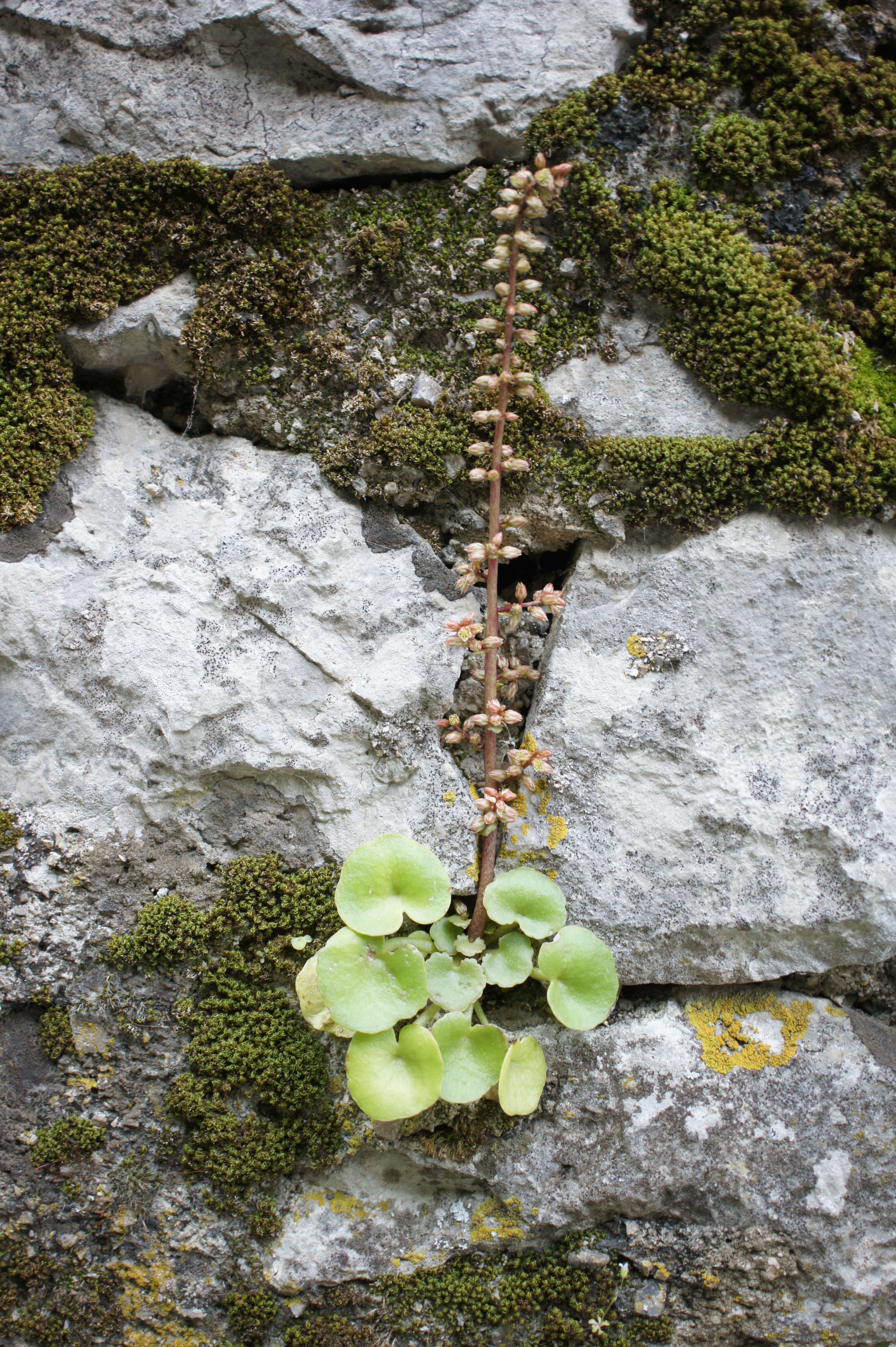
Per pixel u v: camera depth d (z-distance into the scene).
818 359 0.48
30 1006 0.49
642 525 0.50
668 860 0.49
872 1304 0.48
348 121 0.50
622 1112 0.48
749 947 0.49
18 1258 0.48
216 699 0.49
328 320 0.50
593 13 0.50
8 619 0.49
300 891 0.49
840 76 0.50
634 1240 0.48
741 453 0.49
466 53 0.50
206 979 0.49
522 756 0.48
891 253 0.50
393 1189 0.49
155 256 0.50
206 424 0.52
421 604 0.50
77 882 0.49
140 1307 0.48
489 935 0.48
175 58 0.50
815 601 0.50
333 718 0.49
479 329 0.47
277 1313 0.48
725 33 0.50
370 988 0.46
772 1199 0.48
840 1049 0.49
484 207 0.50
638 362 0.50
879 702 0.49
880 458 0.49
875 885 0.48
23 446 0.49
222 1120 0.48
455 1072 0.46
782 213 0.50
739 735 0.49
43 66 0.50
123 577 0.50
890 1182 0.48
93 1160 0.48
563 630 0.51
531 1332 0.48
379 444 0.49
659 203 0.49
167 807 0.49
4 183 0.49
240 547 0.50
